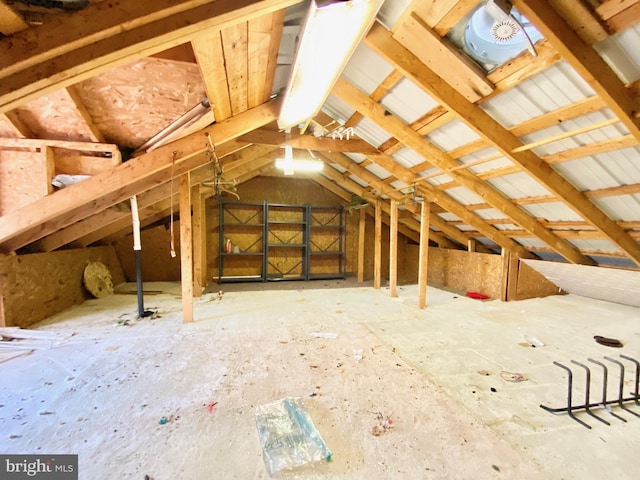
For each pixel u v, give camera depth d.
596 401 2.00
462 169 3.11
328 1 1.09
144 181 3.28
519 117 2.15
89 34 0.98
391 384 2.19
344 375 2.32
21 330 3.04
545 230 3.57
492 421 1.79
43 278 3.63
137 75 2.23
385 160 3.81
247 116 2.72
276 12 1.36
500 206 3.33
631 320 3.73
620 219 2.75
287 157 3.55
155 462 1.45
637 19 1.34
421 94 2.36
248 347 2.84
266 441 1.57
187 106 2.41
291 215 6.73
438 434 1.66
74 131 2.39
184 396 2.02
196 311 4.00
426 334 3.23
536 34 1.60
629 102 1.64
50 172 2.43
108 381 2.20
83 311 3.94
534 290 4.87
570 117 1.94
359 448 1.55
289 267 6.77
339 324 3.54
